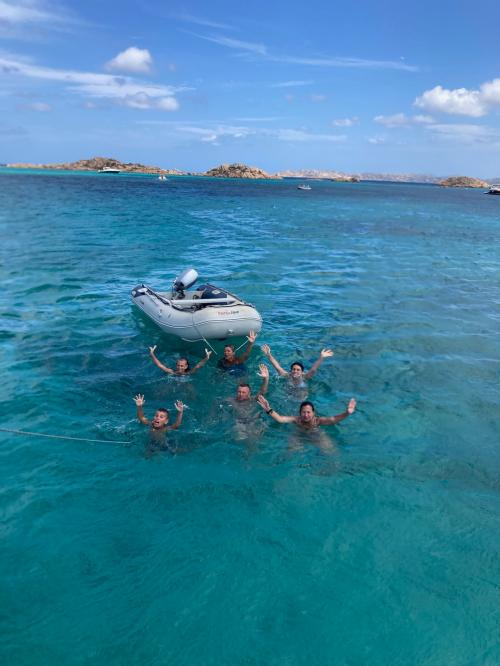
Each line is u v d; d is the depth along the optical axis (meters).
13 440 6.05
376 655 3.49
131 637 3.59
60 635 3.58
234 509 4.98
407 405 7.29
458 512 5.02
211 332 9.20
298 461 5.81
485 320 11.56
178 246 20.56
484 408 7.28
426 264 18.83
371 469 5.71
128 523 4.75
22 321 10.33
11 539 4.49
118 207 37.09
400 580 4.14
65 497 5.08
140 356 8.83
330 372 8.38
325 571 4.23
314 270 16.81
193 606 3.86
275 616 3.78
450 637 3.63
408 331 10.58
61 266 15.67
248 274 15.81
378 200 66.56
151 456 5.82
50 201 39.47
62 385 7.54
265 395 7.43
